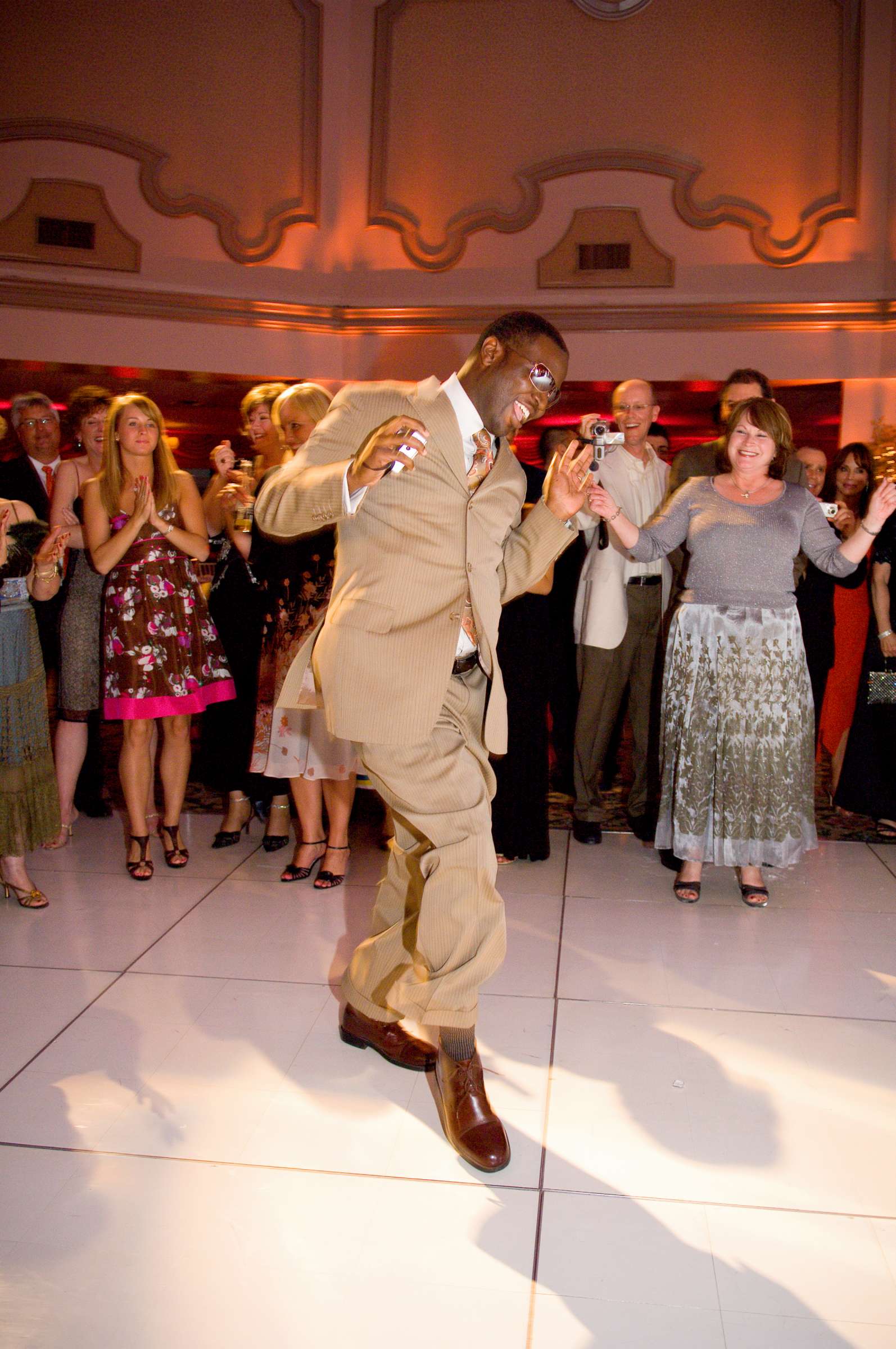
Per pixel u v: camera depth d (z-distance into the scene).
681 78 7.32
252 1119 2.06
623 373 7.67
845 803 4.13
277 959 2.82
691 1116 2.10
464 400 1.95
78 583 3.78
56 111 7.40
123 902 3.25
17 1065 2.24
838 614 4.56
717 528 3.26
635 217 7.49
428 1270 1.65
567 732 4.52
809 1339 1.53
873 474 4.25
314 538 3.32
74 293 7.51
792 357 7.43
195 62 7.52
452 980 1.92
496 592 2.05
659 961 2.85
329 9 7.55
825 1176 1.91
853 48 7.11
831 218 7.26
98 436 3.94
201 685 3.51
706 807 3.30
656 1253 1.70
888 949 2.96
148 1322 1.54
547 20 7.40
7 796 3.14
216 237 7.71
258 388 3.61
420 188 7.69
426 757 1.95
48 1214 1.76
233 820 3.85
